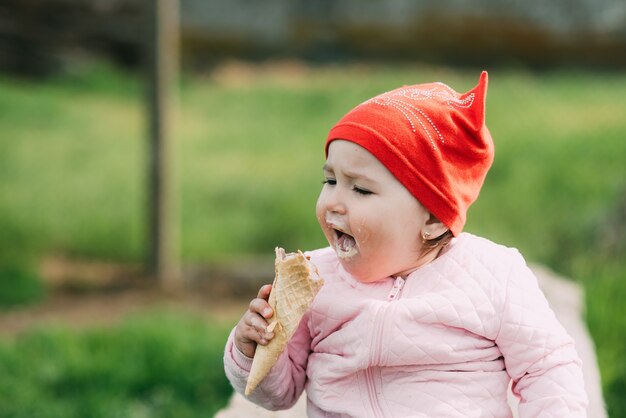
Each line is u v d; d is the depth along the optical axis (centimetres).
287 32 2342
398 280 226
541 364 214
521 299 219
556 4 2253
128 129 1391
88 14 2017
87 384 507
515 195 884
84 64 1945
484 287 220
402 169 211
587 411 320
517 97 1436
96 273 767
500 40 2286
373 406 222
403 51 2333
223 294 721
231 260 798
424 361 218
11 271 727
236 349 227
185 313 644
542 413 210
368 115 216
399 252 218
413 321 218
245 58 2311
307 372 235
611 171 959
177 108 1508
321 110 1497
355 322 222
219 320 643
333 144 218
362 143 212
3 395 492
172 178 746
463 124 220
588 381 351
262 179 989
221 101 1580
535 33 2264
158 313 628
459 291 220
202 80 1948
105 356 530
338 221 216
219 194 941
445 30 2312
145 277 746
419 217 216
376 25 2334
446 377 218
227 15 2308
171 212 745
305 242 820
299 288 212
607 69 2223
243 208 913
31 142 1232
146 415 478
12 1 1912
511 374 220
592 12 2234
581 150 1045
